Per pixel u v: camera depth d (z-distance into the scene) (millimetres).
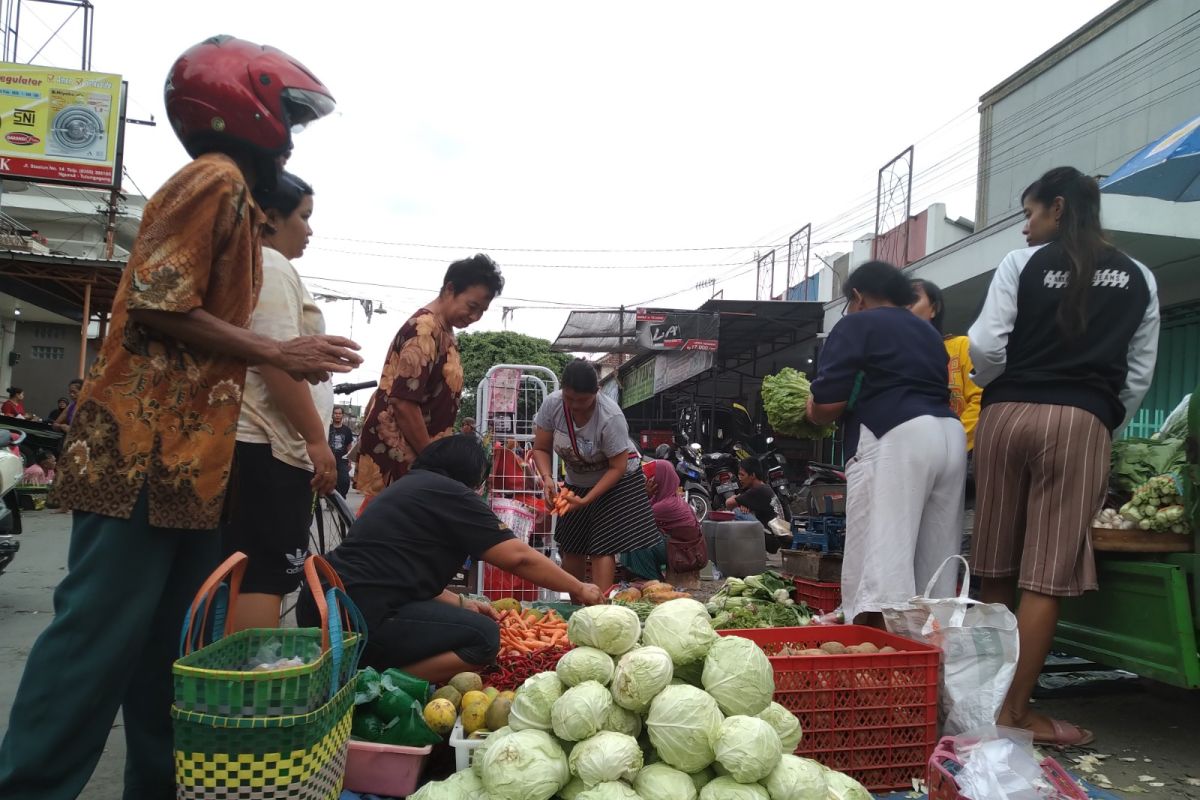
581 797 1900
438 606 3090
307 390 2686
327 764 2021
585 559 5086
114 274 15625
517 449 6023
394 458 3938
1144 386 3301
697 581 6918
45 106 17781
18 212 23469
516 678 3164
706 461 13711
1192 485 3008
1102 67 11789
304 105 2311
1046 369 3158
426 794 2111
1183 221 8117
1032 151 13281
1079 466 3051
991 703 2775
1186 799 2693
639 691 2100
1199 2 10102
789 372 5008
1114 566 3246
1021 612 3129
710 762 2039
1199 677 2926
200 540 2279
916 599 3033
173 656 2291
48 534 9438
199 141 2232
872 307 3721
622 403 23984
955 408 5156
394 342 4035
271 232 3051
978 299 12320
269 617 2742
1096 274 3121
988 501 3328
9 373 23812
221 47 2225
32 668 1934
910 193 16203
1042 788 2125
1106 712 3641
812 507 8648
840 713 2736
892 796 2701
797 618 4258
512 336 30828
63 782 1945
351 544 3113
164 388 2025
